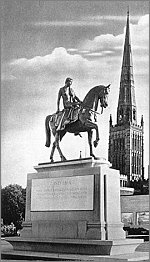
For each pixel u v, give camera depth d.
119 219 20.89
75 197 20.94
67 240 20.05
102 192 20.36
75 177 21.06
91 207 20.39
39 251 21.11
